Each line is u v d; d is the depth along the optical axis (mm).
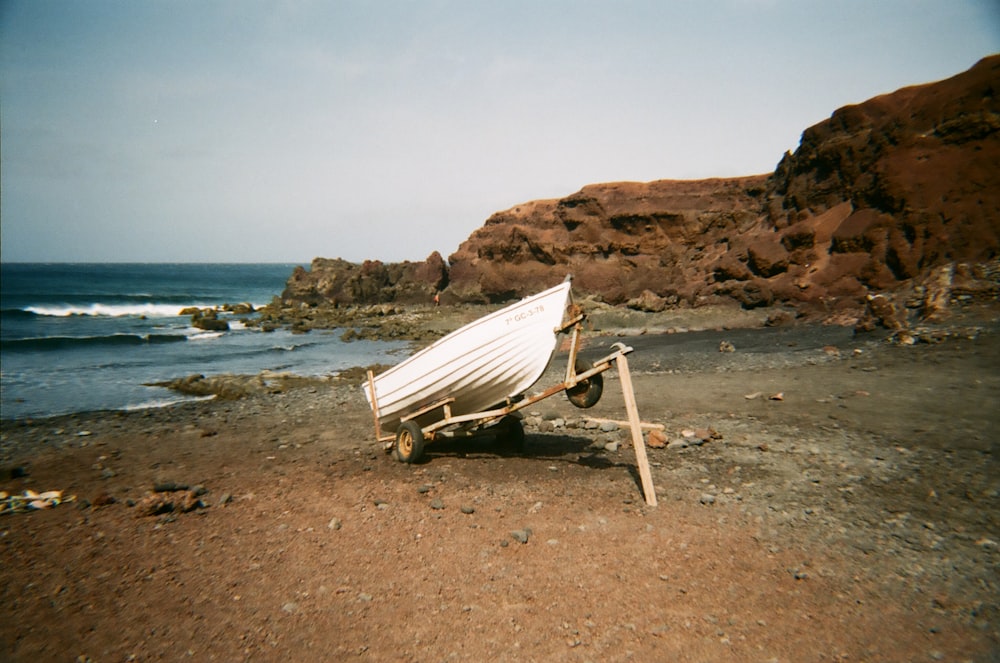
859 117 37375
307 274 66500
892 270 29156
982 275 21109
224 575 5445
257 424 14328
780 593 4848
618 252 53688
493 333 8906
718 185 54156
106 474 9734
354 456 10273
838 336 22391
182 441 12586
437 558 5680
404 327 42469
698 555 5562
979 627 4227
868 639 4176
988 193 27422
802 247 35344
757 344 23234
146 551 6035
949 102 31031
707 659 4023
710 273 41719
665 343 26672
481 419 8945
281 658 4152
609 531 6168
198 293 91750
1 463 11156
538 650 4188
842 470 7902
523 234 59688
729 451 9086
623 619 4539
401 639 4363
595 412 12922
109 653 4238
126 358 28953
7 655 4230
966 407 10609
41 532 6645
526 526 6387
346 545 6051
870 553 5484
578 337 8039
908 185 30078
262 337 38875
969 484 7082
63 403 18609
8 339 33156
